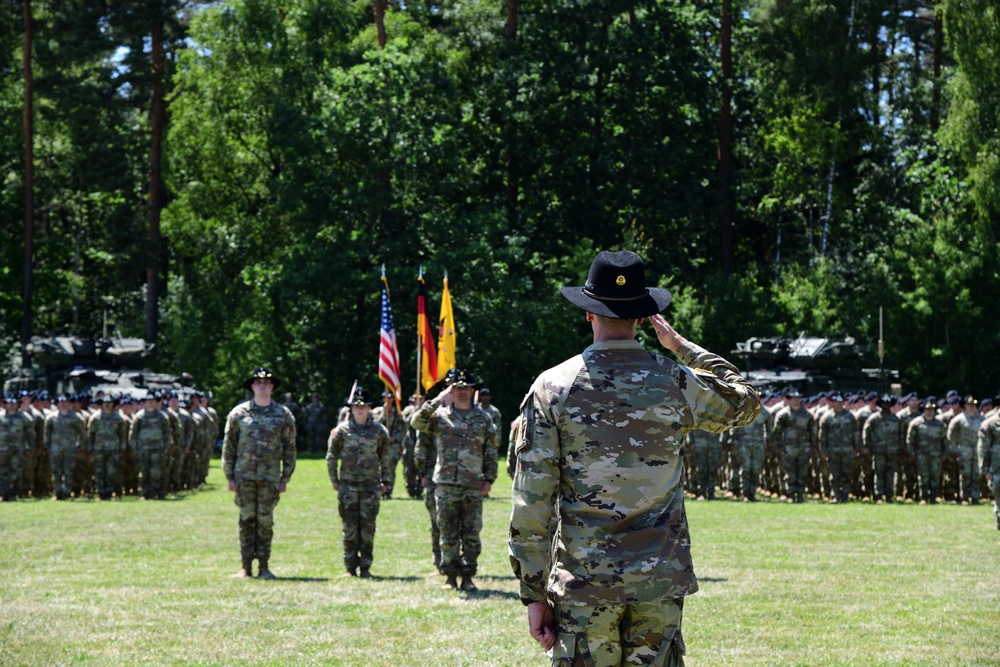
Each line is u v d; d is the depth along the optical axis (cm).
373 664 1102
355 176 6200
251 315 6550
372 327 6225
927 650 1166
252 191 7319
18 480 3131
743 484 3131
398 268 5853
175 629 1265
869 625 1293
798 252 7312
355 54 6719
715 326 5997
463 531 1569
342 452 1680
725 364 680
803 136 6669
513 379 6144
